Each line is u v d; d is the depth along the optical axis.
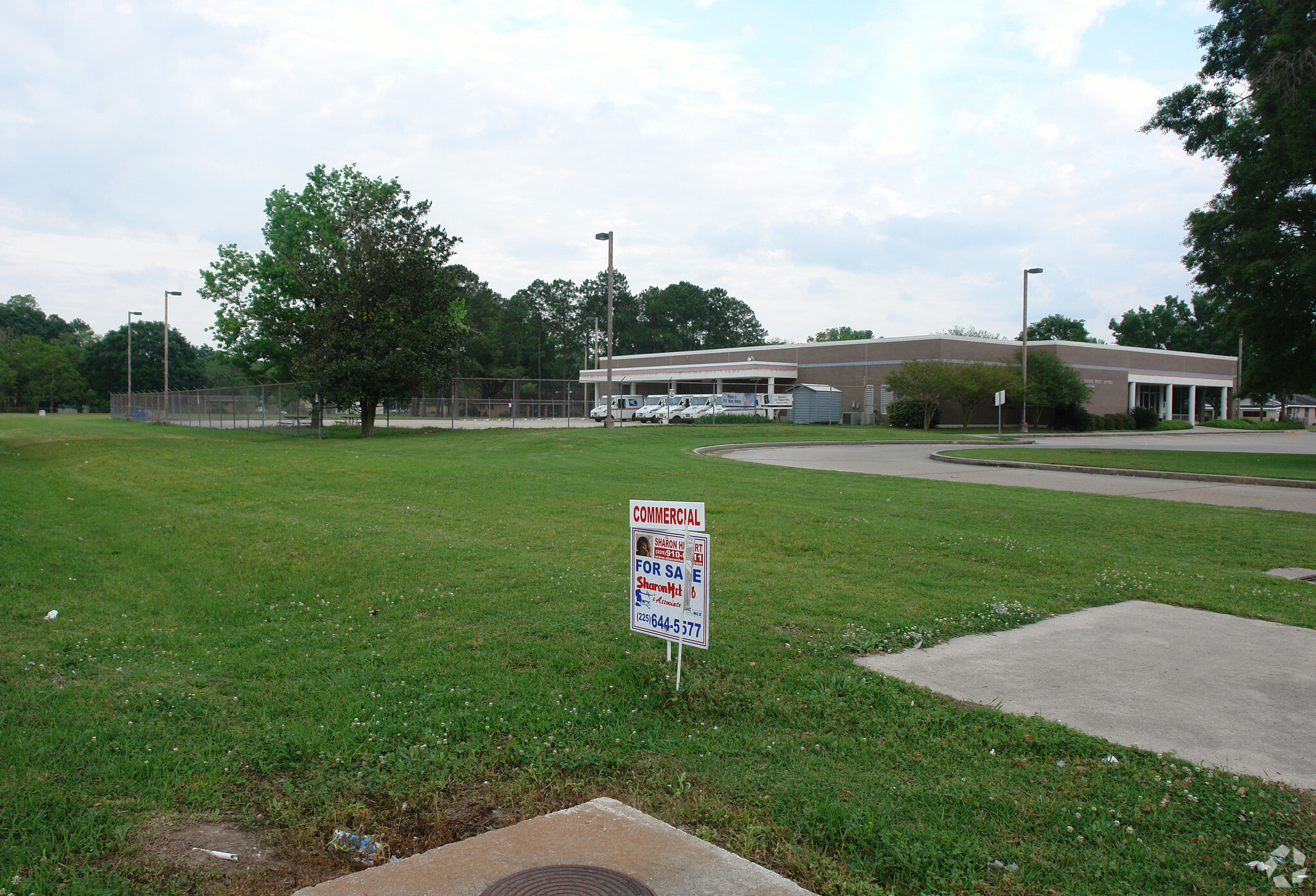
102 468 19.14
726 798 3.88
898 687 5.27
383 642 6.23
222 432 39.22
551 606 7.16
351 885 3.10
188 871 3.22
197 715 4.77
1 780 3.85
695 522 5.14
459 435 34.19
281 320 41.53
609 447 27.31
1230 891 3.14
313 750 4.29
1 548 9.38
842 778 4.07
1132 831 3.55
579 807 3.75
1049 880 3.21
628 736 4.54
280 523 11.12
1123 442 40.31
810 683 5.35
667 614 5.33
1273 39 22.73
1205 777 4.02
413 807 3.80
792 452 28.61
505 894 3.04
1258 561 10.00
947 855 3.38
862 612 7.07
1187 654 6.09
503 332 110.75
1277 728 4.68
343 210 39.34
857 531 11.14
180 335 121.38
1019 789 3.95
